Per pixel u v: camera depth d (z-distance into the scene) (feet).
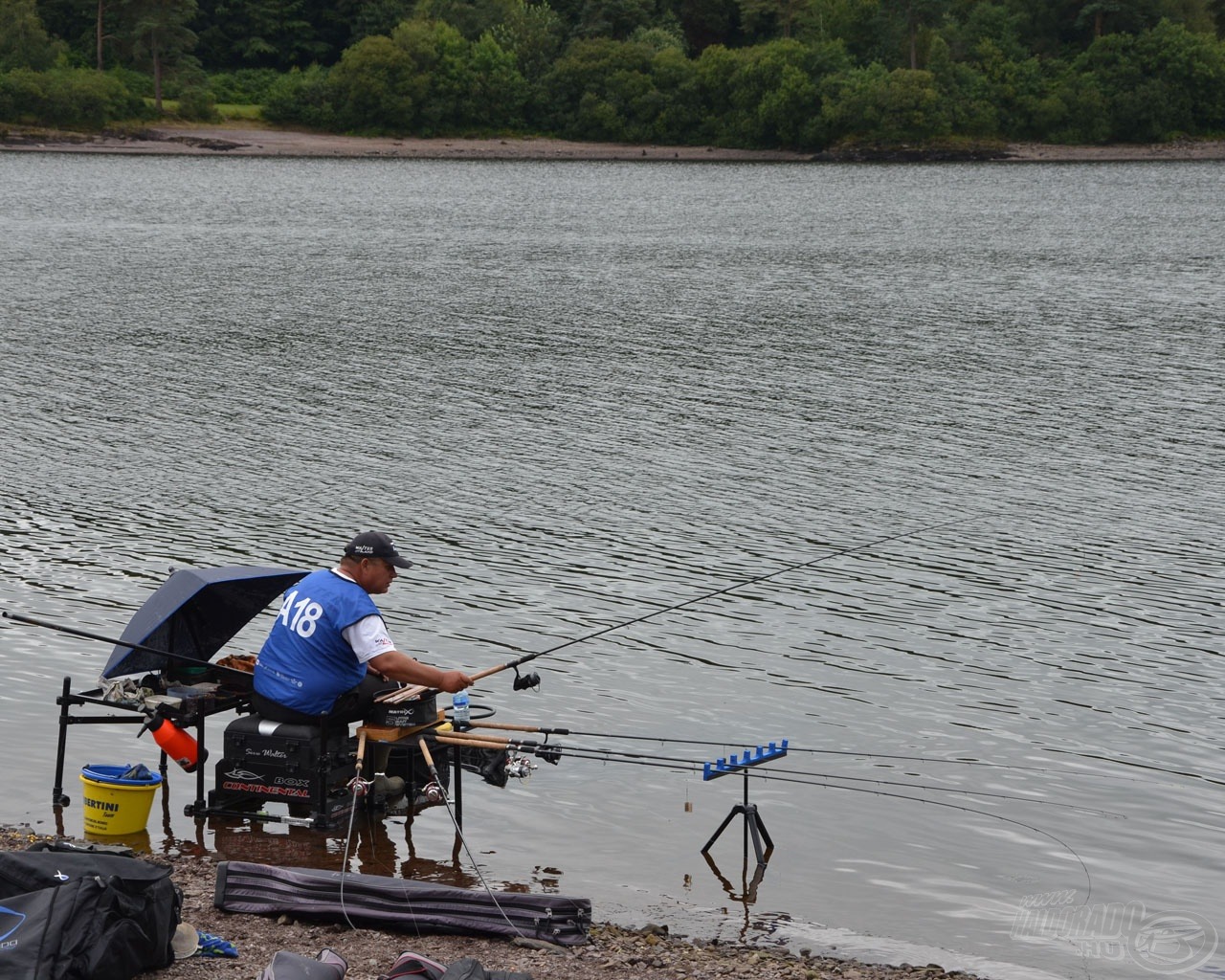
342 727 40.19
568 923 33.09
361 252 234.79
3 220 278.67
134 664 41.04
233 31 595.88
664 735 49.01
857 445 99.35
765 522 79.41
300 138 533.14
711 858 39.09
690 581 68.13
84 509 79.10
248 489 84.53
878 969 32.63
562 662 56.29
